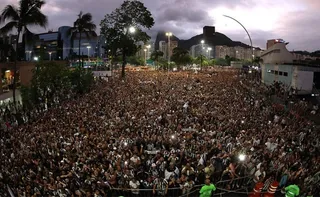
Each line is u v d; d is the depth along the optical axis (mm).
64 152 18391
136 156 16844
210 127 22641
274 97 40031
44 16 36125
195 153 17781
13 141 21125
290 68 44969
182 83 52031
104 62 107625
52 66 36250
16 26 35281
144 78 62594
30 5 35312
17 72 43625
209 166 15625
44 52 52250
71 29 64938
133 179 14984
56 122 25156
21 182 15258
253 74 67875
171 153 17188
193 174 15477
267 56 59719
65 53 115938
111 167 15539
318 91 42156
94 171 15312
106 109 29531
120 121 24562
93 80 49844
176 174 15555
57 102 37156
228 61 170000
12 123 27469
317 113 31594
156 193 14875
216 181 15352
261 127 23625
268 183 14594
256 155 17281
